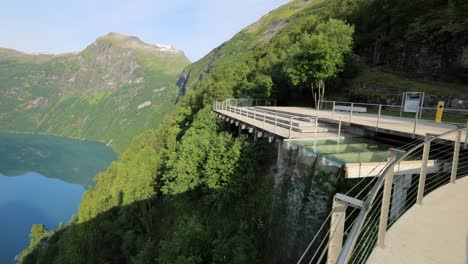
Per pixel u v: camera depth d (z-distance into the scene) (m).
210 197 18.36
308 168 10.36
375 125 12.84
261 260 12.44
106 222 31.86
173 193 22.86
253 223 14.39
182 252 15.20
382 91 27.42
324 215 9.23
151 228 26.67
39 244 45.00
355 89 30.91
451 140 9.06
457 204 5.96
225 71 60.03
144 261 20.67
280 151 13.58
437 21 27.25
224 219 16.91
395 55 32.41
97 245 28.33
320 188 9.49
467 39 23.94
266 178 16.92
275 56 48.84
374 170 8.24
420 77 28.42
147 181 31.25
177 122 53.34
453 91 21.84
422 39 28.55
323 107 30.44
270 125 17.47
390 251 4.26
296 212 10.89
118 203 36.06
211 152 19.22
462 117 19.28
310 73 29.36
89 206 41.09
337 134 13.84
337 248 3.39
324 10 56.38
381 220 4.35
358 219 2.73
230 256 12.67
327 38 30.97
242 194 17.06
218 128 28.75
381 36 35.69
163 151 39.72
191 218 16.94
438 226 5.02
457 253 4.16
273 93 39.88
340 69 29.94
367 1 43.38
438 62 26.64
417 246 4.39
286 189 11.95
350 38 31.97
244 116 24.11
